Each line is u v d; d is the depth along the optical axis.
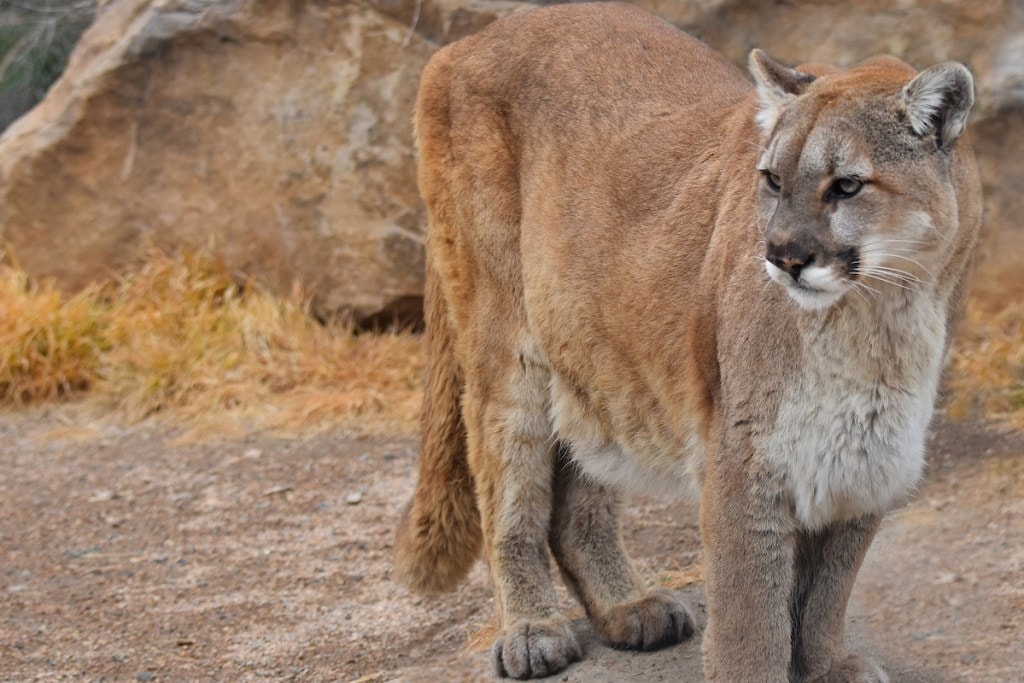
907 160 6.44
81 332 16.44
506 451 8.88
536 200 8.59
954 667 7.74
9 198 17.38
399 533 9.73
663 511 12.11
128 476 13.97
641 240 7.83
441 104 9.36
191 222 17.11
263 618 10.94
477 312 9.05
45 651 10.47
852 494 6.79
